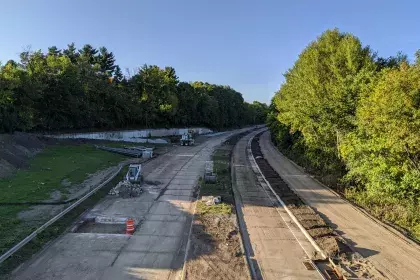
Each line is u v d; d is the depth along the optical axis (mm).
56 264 13750
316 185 29312
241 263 14102
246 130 130500
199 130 98938
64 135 50531
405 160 19094
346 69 31203
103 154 42062
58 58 53531
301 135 43219
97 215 19969
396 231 18094
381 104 18359
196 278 12789
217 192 25781
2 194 21641
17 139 36469
